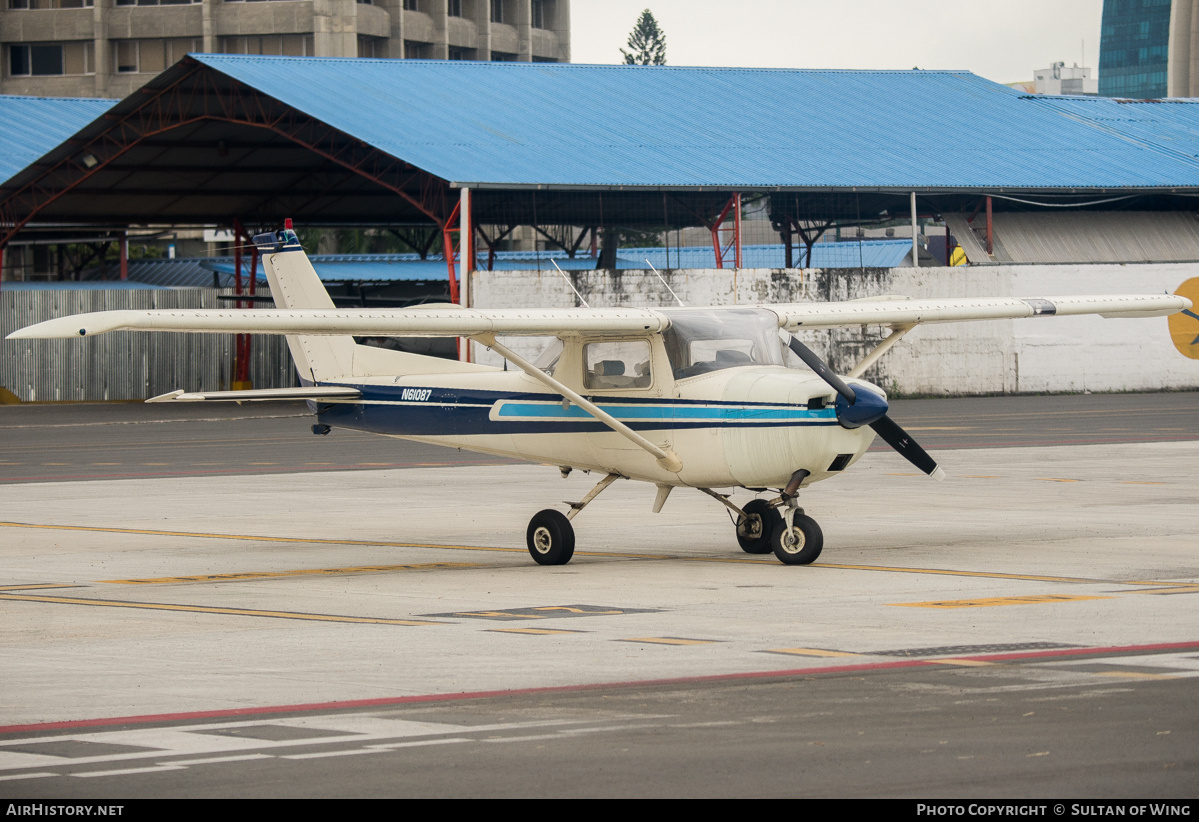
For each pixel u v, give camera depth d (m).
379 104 93.00
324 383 31.33
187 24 182.25
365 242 171.25
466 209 82.31
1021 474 42.88
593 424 27.06
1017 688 14.93
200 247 169.75
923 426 64.81
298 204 112.38
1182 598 20.97
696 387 25.64
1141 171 100.75
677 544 29.11
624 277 86.75
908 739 12.86
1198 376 97.12
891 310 28.55
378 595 22.80
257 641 18.64
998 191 94.00
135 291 100.00
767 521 27.05
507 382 28.47
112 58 184.38
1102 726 13.22
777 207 102.31
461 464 50.66
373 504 37.84
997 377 93.62
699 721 13.73
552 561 26.42
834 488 39.53
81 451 58.78
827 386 24.48
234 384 102.00
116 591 23.50
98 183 102.62
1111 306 30.98
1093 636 17.97
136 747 13.04
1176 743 12.59
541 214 100.25
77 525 33.78
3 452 58.53
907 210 108.00
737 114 102.38
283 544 30.05
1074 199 100.00
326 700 14.97
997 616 19.59
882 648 17.38
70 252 135.50
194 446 61.19
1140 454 49.38
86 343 97.75
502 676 16.09
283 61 97.56
